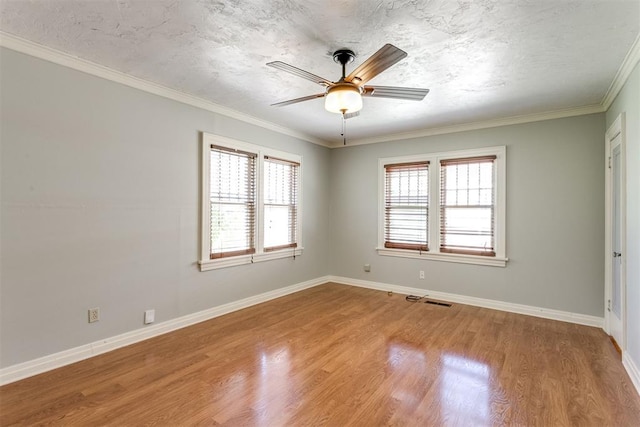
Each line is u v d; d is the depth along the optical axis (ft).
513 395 7.04
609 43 7.36
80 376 7.75
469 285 13.97
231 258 12.58
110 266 9.22
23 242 7.66
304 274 16.49
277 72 9.16
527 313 12.65
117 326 9.37
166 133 10.53
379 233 16.42
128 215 9.61
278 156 14.73
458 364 8.45
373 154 16.67
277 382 7.55
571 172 11.93
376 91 7.58
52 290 8.12
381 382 7.57
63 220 8.30
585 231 11.69
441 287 14.69
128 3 6.11
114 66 8.86
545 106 11.64
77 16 6.54
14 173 7.52
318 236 17.42
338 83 7.06
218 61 8.52
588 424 6.09
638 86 7.52
